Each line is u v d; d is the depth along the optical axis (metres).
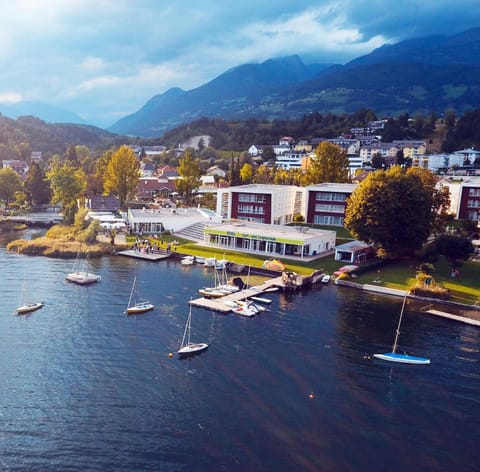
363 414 43.03
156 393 45.47
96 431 39.38
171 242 117.19
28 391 45.41
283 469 35.28
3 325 61.91
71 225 140.62
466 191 128.00
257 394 45.84
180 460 36.00
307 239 102.94
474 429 41.19
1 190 184.25
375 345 58.06
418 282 80.38
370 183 95.12
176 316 66.69
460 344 58.88
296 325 64.25
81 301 72.38
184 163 172.88
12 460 35.62
